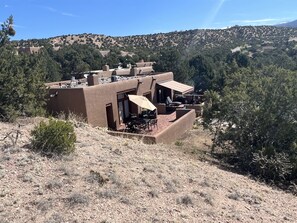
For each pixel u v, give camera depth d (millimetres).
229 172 14531
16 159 8883
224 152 19469
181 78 52750
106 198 7488
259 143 18594
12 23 17875
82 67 57625
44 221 6098
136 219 6832
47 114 20281
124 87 27188
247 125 18766
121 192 8000
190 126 27734
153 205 7691
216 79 45938
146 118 27000
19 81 16438
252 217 8398
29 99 17266
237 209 8781
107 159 10602
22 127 13094
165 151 15102
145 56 81000
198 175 11438
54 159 9422
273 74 21016
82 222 6293
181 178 10414
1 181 7469
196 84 56844
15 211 6312
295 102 18047
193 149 18656
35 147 9953
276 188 14180
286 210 9945
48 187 7531
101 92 23750
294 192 14062
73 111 22188
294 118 18359
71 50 66875
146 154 13133
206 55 69688
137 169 10188
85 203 7027
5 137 10234
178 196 8578
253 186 12445
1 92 15672
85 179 8312
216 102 20484
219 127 20234
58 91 22391
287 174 16094
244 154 17688
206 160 16234
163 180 9602
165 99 36938
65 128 10281
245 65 58812
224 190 10391
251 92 19484
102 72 36875
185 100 38688
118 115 26203
